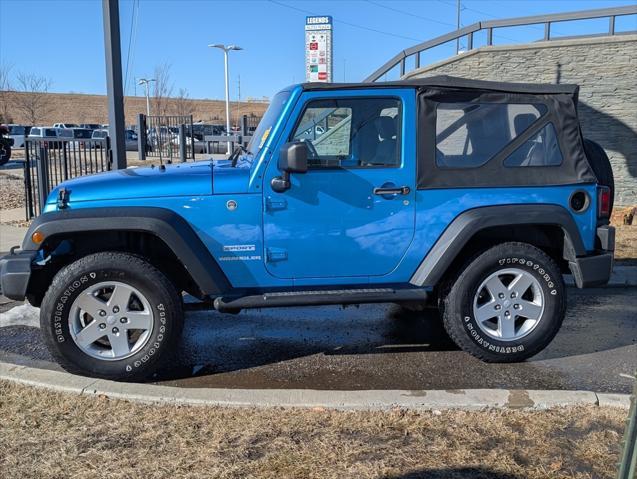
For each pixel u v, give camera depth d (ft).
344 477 10.48
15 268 14.19
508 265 15.69
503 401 13.20
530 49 41.55
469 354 17.08
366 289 15.60
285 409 12.92
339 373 15.71
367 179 15.17
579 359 16.78
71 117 264.93
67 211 14.42
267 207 14.97
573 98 15.98
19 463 10.85
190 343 18.10
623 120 40.57
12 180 58.49
